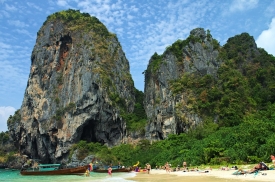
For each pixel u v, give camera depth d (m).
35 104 112.81
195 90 81.06
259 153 32.56
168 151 58.59
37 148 111.00
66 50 118.69
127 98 109.06
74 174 44.19
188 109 76.38
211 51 91.31
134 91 118.12
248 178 20.94
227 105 71.81
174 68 90.38
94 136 101.38
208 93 77.50
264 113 60.56
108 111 95.69
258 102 73.31
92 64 104.50
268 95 73.00
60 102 107.62
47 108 108.94
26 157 116.19
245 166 30.70
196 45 91.69
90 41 111.50
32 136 111.25
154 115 88.00
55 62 116.81
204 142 49.25
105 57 108.75
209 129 65.38
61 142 100.00
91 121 99.44
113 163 75.19
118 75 109.12
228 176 23.89
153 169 52.84
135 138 90.81
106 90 97.50
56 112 105.44
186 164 43.62
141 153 71.94
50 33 122.06
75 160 83.44
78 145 89.44
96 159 77.69
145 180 27.14
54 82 113.44
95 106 97.44
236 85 77.44
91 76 101.06
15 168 113.38
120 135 96.12
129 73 120.19
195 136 64.56
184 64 90.06
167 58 93.56
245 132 40.41
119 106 97.94
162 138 83.50
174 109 80.56
